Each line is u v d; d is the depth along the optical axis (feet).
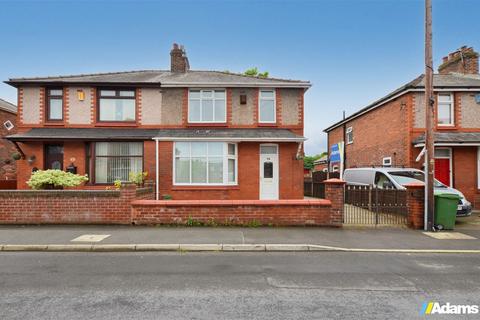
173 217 29.86
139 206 29.81
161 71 55.47
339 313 12.84
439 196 30.07
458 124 47.32
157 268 18.75
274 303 13.80
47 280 16.65
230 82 46.26
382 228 29.96
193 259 20.74
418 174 39.99
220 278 17.03
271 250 23.13
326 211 30.19
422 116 47.24
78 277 17.12
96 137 42.34
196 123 46.62
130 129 45.93
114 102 46.83
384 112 55.47
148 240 24.32
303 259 20.88
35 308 13.23
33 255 21.58
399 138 49.93
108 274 17.62
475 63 54.39
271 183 45.24
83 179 36.94
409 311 13.08
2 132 59.21
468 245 24.36
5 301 13.94
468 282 16.62
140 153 45.11
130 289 15.42
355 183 48.91
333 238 25.86
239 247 23.08
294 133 45.85
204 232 27.17
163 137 42.65
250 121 47.03
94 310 13.05
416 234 27.84
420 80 50.29
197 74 53.26
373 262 20.22
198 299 14.21
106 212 29.94
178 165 44.06
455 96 47.70
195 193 43.75
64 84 45.32
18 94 45.21
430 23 29.96
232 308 13.28
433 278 17.22
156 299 14.20
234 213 30.01
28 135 41.93
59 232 26.78
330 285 16.05
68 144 43.96
